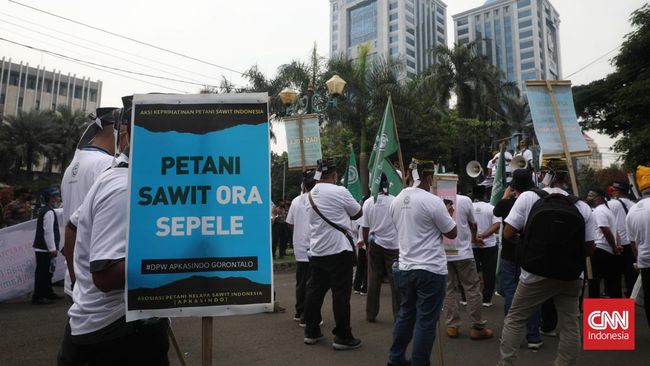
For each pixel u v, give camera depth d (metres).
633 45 22.42
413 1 106.31
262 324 6.09
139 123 2.32
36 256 7.46
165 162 2.31
